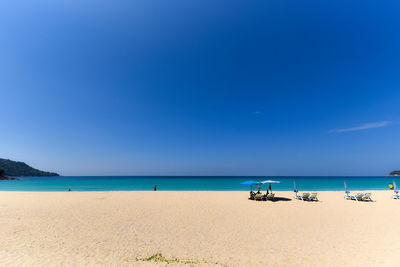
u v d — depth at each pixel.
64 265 5.24
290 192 25.89
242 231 8.44
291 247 6.64
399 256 5.82
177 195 21.58
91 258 5.70
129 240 7.30
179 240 7.32
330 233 8.12
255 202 16.36
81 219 10.36
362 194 17.31
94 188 37.56
